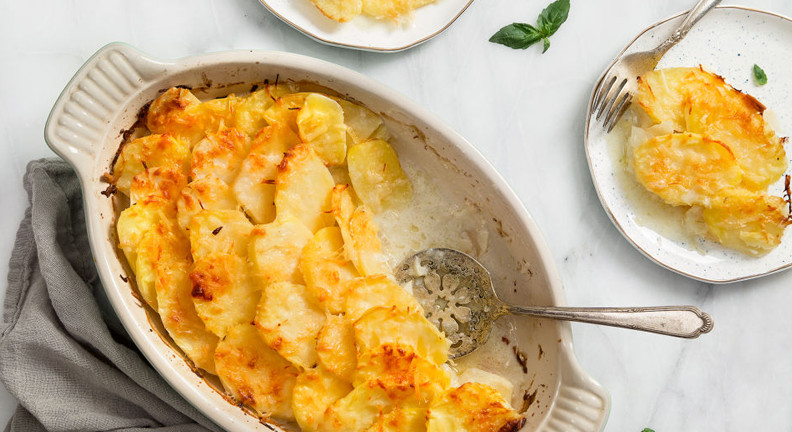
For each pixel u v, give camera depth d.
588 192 0.81
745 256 0.80
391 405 0.71
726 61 0.81
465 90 0.81
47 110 0.80
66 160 0.72
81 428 0.76
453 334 0.76
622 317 0.71
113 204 0.74
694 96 0.79
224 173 0.73
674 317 0.71
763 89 0.81
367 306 0.71
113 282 0.72
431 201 0.77
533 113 0.81
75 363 0.76
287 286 0.71
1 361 0.76
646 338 0.81
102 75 0.72
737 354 0.81
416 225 0.77
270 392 0.71
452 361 0.76
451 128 0.74
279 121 0.73
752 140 0.80
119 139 0.74
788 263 0.80
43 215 0.76
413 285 0.76
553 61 0.81
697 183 0.79
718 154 0.78
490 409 0.70
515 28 0.80
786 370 0.81
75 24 0.80
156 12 0.80
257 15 0.81
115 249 0.73
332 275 0.71
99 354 0.78
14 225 0.80
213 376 0.73
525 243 0.74
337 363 0.70
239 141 0.73
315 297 0.71
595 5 0.81
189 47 0.80
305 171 0.72
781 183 0.81
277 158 0.73
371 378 0.70
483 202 0.75
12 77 0.80
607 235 0.81
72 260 0.78
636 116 0.80
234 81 0.74
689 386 0.81
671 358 0.81
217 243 0.72
